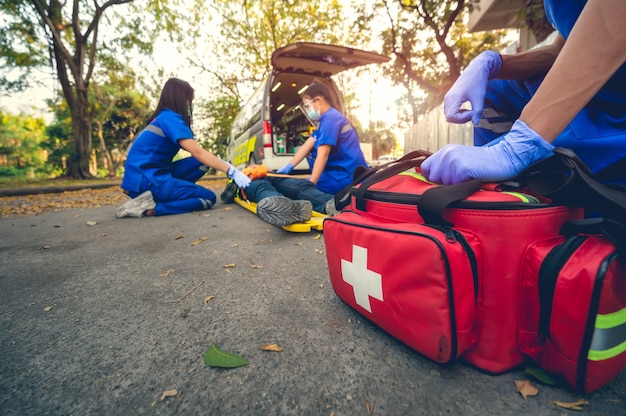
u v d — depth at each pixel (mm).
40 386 775
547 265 626
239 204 3736
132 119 25906
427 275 693
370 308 910
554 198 683
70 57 11562
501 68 1050
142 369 831
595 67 667
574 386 653
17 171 29828
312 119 2807
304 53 4387
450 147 826
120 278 1501
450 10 7094
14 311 1189
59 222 3203
